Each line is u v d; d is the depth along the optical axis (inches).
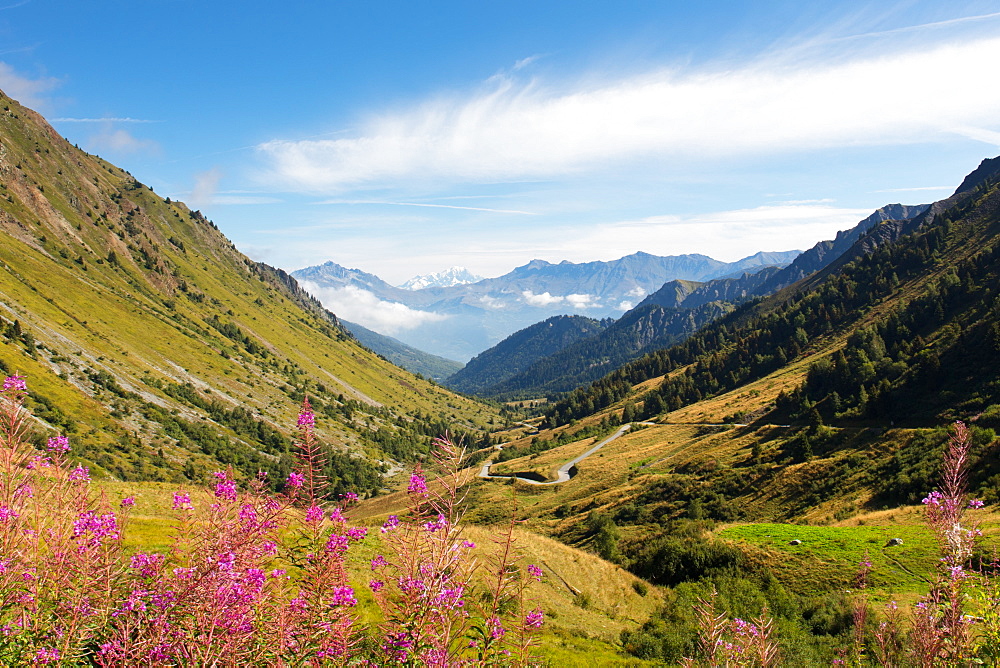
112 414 6560.0
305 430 241.3
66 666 230.1
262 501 235.8
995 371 3385.8
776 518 2726.4
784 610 971.9
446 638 228.1
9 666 220.7
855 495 2549.2
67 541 246.5
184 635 223.0
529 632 255.3
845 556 1173.1
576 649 738.8
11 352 6417.3
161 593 238.5
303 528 230.4
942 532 291.6
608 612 1013.2
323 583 229.3
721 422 5689.0
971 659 276.1
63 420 5743.1
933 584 307.3
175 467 5935.0
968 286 5669.3
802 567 1159.6
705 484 3454.7
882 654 389.4
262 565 240.2
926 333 5442.9
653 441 5900.6
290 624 225.5
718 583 1136.8
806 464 3176.7
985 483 1700.3
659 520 3157.0
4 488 237.3
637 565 1421.0
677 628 868.0
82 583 239.8
